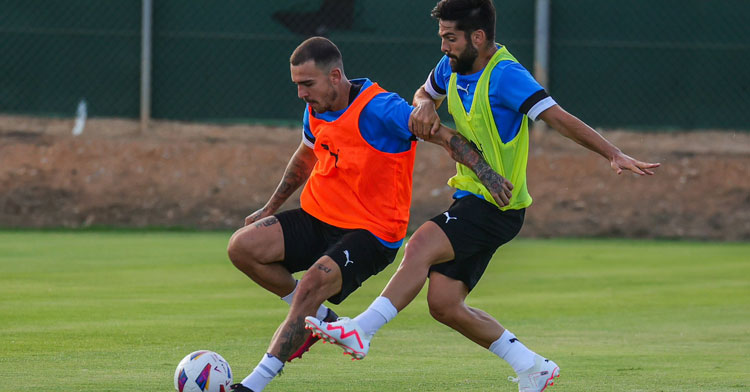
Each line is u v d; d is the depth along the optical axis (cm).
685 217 4925
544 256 4059
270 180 5097
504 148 1788
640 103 5525
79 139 5288
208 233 4622
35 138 5272
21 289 2952
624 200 5034
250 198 4972
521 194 1822
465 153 1708
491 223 1767
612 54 5494
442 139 1717
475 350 2189
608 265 3806
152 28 5444
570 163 5281
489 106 1767
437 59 5416
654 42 5494
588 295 3075
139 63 5459
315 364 2006
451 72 1870
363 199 1750
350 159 1738
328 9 5419
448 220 1752
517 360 1766
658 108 5534
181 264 3581
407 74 5425
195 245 4153
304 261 1802
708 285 3312
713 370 1970
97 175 5044
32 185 4928
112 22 5438
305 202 1795
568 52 5475
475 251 1762
